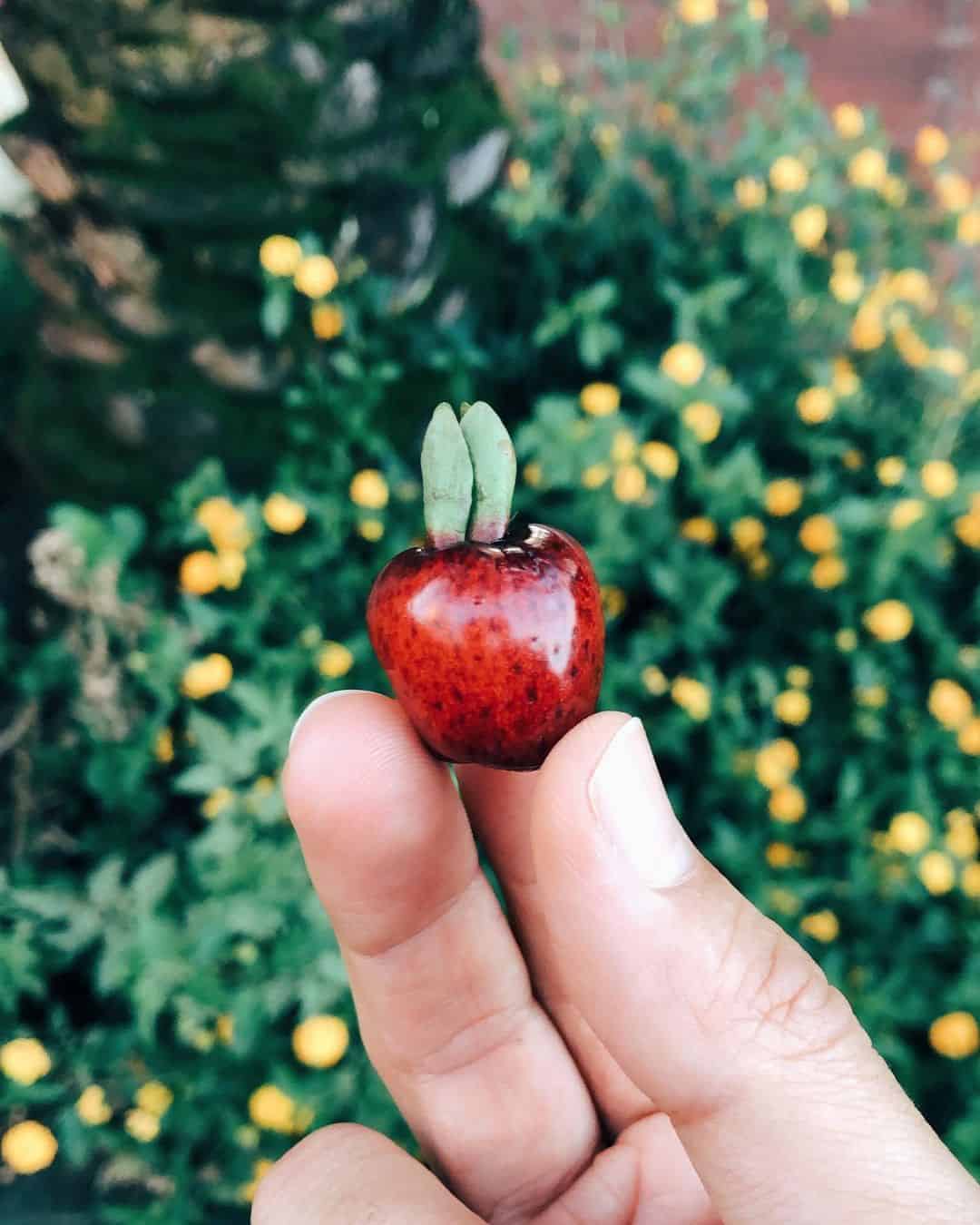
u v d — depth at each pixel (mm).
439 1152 114
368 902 102
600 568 196
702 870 81
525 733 76
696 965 77
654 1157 113
